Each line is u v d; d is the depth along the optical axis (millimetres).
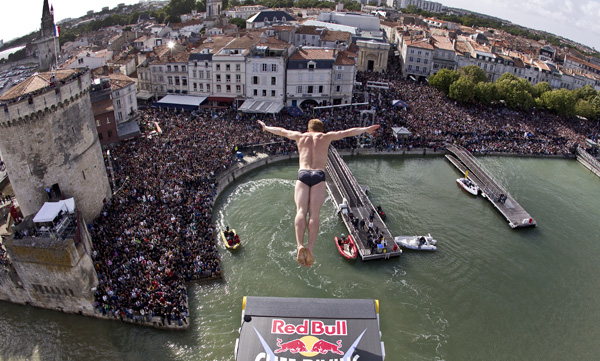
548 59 194250
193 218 64250
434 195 85188
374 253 62875
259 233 67312
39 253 45969
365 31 176750
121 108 92438
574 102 133750
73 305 49938
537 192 90250
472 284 59938
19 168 53281
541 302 57500
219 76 112250
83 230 52188
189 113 107062
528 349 49875
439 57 158750
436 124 112938
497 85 132875
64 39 195625
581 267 65500
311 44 145625
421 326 51938
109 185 68000
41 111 51812
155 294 50000
